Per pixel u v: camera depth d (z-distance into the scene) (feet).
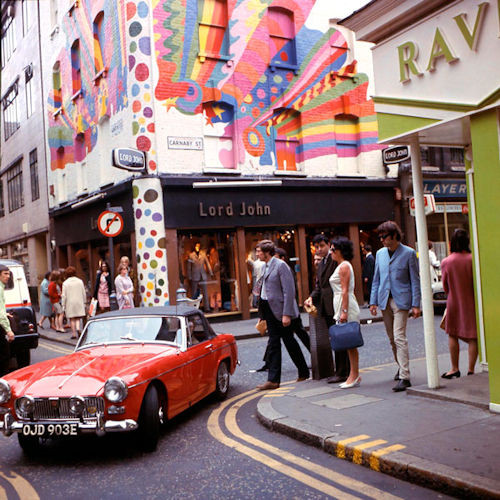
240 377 27.96
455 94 17.57
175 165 49.90
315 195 56.65
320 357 24.63
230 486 13.83
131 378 16.29
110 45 54.70
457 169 65.21
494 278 16.71
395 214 61.72
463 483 12.07
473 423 15.99
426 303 19.90
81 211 63.67
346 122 60.13
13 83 90.89
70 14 65.62
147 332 20.95
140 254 49.39
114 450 17.48
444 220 64.69
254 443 17.11
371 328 42.70
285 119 56.08
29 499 13.80
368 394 20.58
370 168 60.23
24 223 86.69
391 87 20.11
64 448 18.03
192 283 51.21
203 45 52.01
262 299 24.85
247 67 53.52
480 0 16.53
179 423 20.22
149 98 49.19
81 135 64.80
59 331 54.34
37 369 18.30
